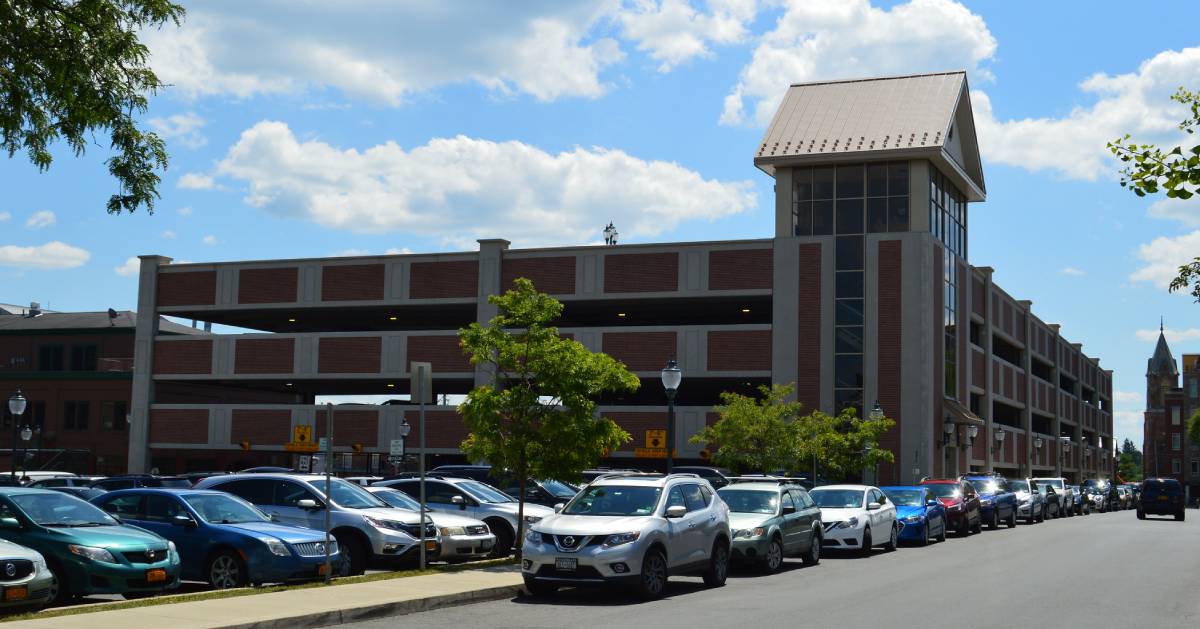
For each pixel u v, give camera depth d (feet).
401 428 171.94
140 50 49.26
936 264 177.06
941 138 171.53
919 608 53.62
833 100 186.50
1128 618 50.80
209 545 57.26
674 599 57.52
